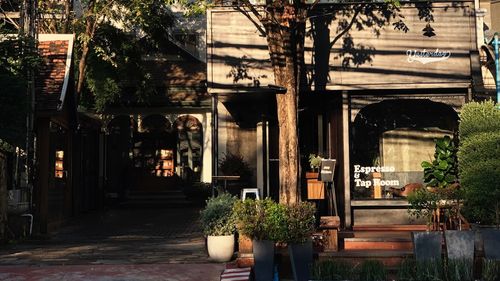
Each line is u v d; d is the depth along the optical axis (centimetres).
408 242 984
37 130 1320
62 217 1499
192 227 1469
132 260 947
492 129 998
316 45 1155
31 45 1199
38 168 1313
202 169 2120
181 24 2150
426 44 1151
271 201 884
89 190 1881
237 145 1230
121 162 2114
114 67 1869
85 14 1691
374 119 1221
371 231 1102
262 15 1160
